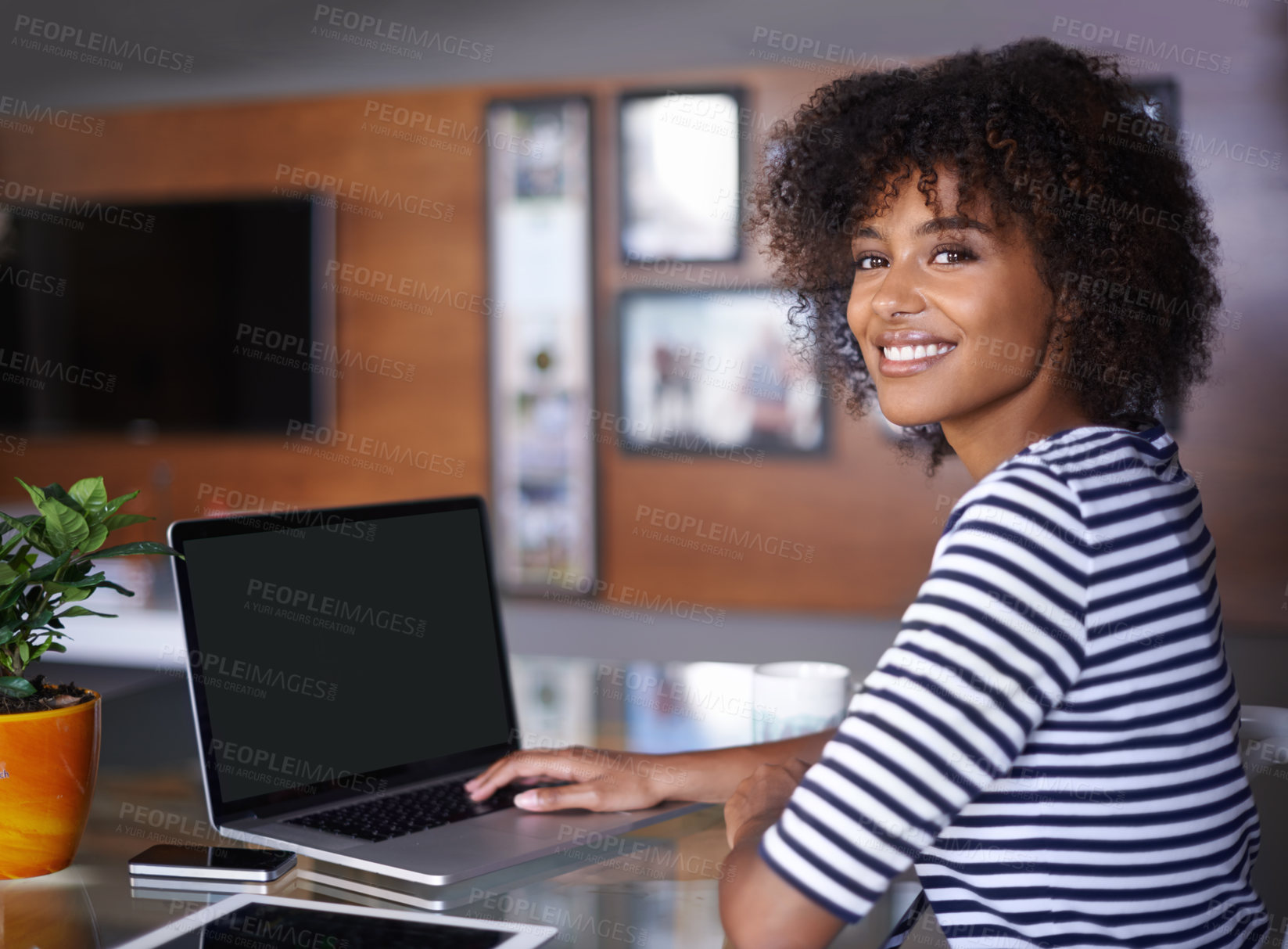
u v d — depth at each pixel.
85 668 2.01
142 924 0.89
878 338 0.94
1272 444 4.29
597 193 4.89
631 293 4.86
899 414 0.93
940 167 0.90
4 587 0.99
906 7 4.48
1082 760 0.80
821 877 0.78
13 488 5.56
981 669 0.76
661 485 4.92
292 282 5.23
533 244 4.97
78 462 5.54
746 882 0.83
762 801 1.05
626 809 1.17
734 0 4.66
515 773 1.21
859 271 0.99
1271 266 4.24
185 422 5.38
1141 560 0.79
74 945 0.85
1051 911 0.83
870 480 4.71
